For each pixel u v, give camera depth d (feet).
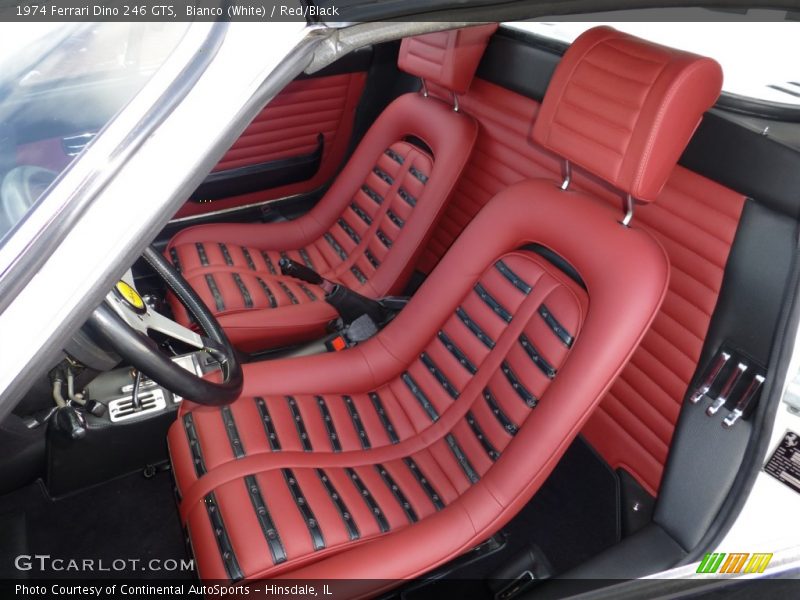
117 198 2.06
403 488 4.43
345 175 7.24
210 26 2.14
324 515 4.03
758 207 3.84
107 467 5.07
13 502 5.57
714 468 3.94
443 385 4.87
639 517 5.15
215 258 6.43
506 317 4.54
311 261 7.13
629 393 5.05
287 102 7.47
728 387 3.99
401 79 8.02
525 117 5.84
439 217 6.29
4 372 2.04
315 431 4.64
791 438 3.63
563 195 4.34
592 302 3.88
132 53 2.22
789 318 3.59
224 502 4.01
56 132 2.22
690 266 4.33
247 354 5.99
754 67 4.72
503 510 3.75
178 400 4.85
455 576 5.38
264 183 8.03
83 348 2.94
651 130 3.40
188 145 2.10
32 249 2.04
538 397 4.17
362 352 5.13
